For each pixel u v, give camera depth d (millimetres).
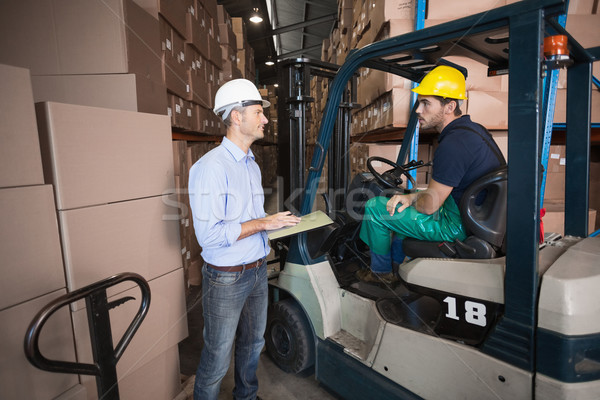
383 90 2963
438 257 1535
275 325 2199
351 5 4344
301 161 1958
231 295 1480
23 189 1084
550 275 1081
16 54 1902
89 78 1910
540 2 962
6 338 1049
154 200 1587
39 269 1135
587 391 1021
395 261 1921
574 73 1621
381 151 3242
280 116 2006
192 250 3377
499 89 2658
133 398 1525
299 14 10273
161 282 1635
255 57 16000
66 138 1216
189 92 3207
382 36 2918
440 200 1504
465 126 1502
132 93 1909
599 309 1033
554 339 1045
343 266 2256
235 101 1439
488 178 1331
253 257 1525
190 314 2906
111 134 1378
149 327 1583
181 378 1946
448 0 2502
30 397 1121
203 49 3580
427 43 1335
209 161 1369
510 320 1145
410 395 1474
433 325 1500
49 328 1175
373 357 1605
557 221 2773
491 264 1245
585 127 1617
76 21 1871
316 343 1924
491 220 1344
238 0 9539
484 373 1210
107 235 1368
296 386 2049
